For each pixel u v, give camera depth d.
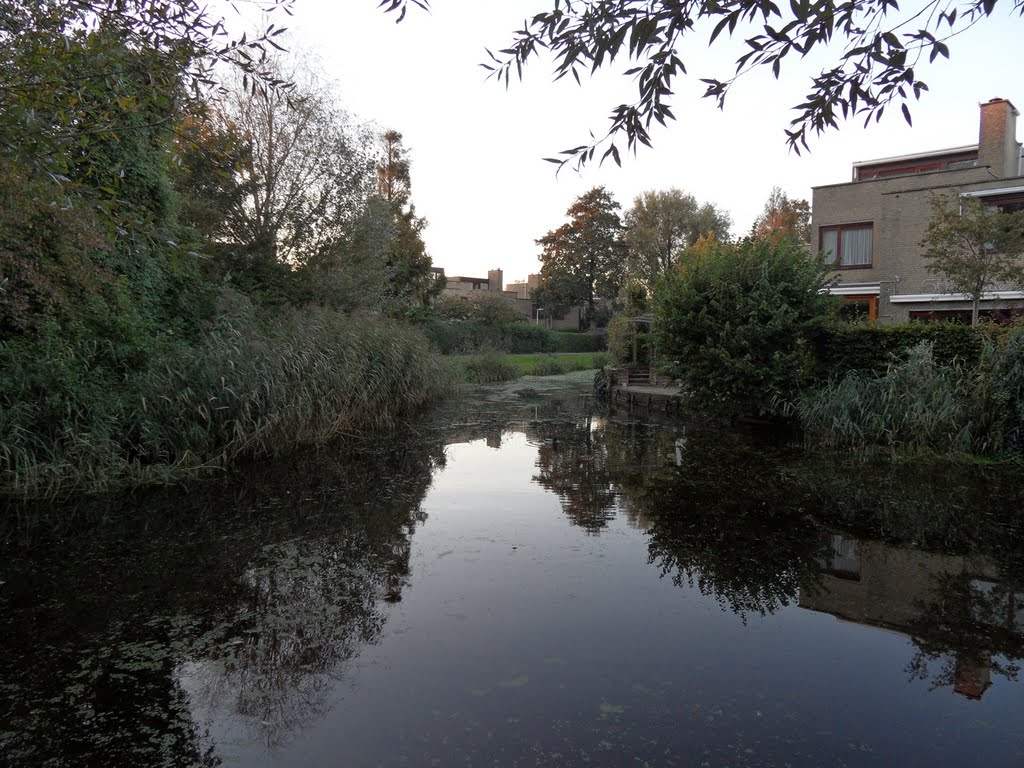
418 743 2.41
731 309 10.52
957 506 5.77
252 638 3.33
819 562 4.41
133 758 2.39
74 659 3.14
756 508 5.77
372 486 6.70
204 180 13.94
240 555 4.58
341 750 2.39
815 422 9.31
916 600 3.77
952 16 2.29
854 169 22.38
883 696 2.73
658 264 38.06
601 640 3.26
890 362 9.19
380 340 12.20
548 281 47.97
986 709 2.63
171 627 3.46
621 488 6.61
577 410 14.06
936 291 14.87
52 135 3.09
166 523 5.32
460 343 30.16
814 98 2.62
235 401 7.65
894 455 8.02
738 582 4.06
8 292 6.14
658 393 14.59
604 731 2.47
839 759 2.30
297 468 7.51
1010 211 13.70
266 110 14.77
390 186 28.62
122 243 4.75
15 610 3.69
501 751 2.35
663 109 2.53
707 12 2.29
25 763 2.37
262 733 2.51
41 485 6.12
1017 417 7.68
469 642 3.25
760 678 2.88
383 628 3.42
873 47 2.35
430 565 4.38
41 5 3.36
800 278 10.35
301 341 9.69
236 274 14.45
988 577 4.12
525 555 4.57
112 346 7.60
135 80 3.70
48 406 6.34
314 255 15.85
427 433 10.49
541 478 7.12
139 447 6.89
